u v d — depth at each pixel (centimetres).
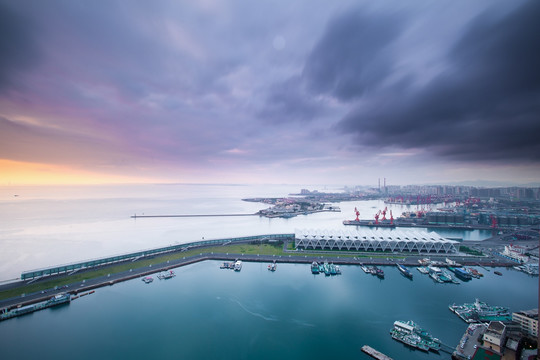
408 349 12094
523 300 16712
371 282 19250
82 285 17525
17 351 11675
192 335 12988
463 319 14325
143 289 17700
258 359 11462
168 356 11556
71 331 13138
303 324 13975
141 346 12144
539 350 10531
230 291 17600
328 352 11900
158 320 14175
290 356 11638
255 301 16300
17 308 14388
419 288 18300
